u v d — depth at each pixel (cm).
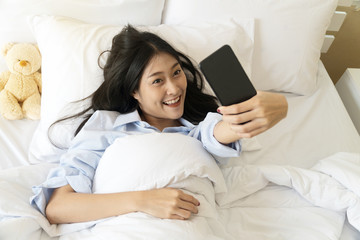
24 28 99
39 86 101
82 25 94
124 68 77
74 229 65
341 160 75
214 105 96
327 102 107
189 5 98
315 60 103
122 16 100
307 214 70
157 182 61
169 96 76
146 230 55
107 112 86
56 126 87
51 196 69
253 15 97
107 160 67
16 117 94
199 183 66
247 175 76
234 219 72
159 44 75
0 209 61
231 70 49
